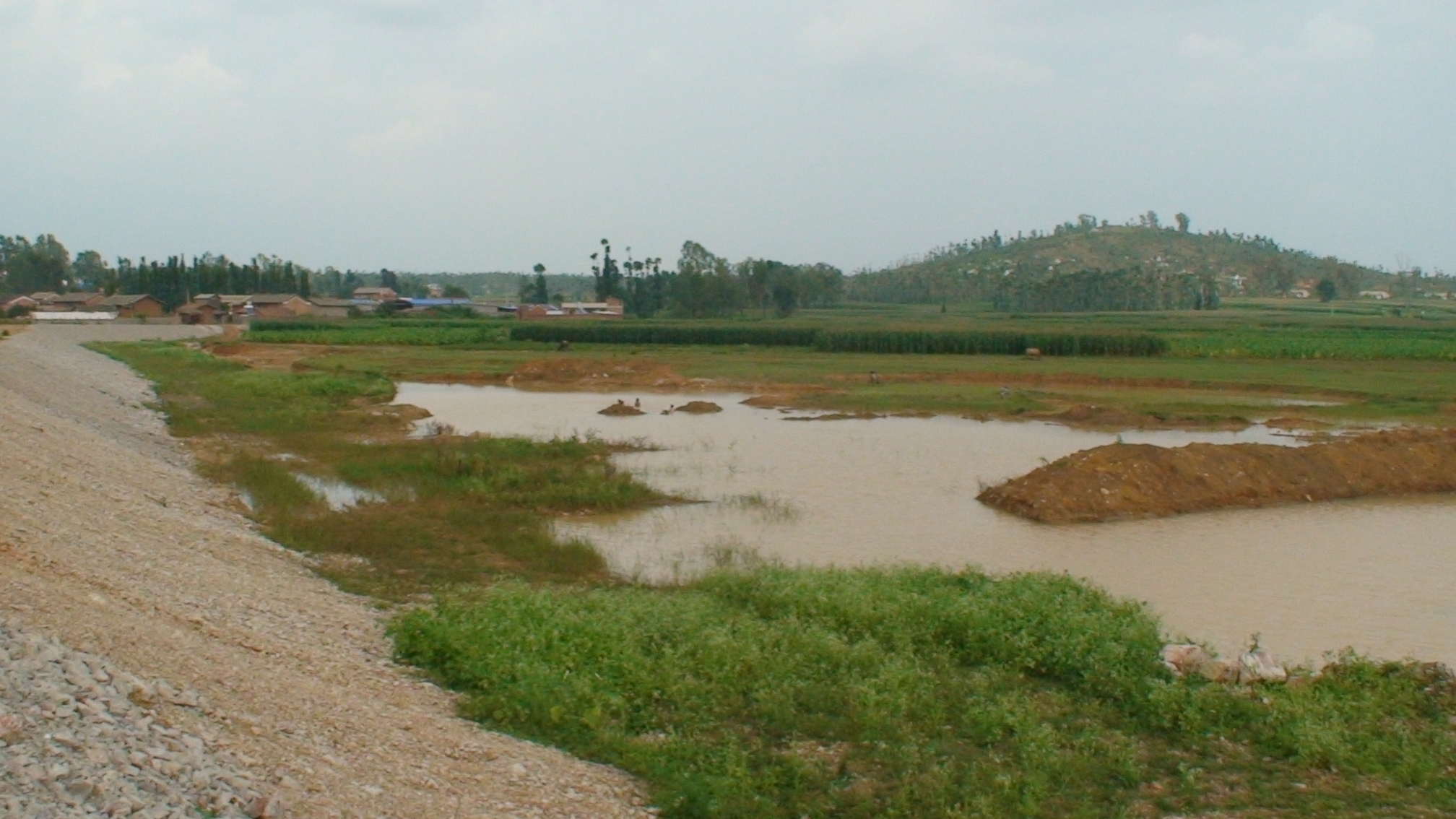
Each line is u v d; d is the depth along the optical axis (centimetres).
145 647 1238
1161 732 1352
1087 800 1162
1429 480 3219
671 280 18300
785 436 4366
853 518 2802
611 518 2800
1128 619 1659
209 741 1018
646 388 6494
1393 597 2078
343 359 8431
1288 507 2984
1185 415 4812
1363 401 5456
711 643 1518
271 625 1569
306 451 3769
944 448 4034
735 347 9531
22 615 1186
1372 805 1162
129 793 842
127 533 1920
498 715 1331
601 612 1661
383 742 1180
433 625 1580
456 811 1038
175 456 3528
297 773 1026
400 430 4466
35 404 3397
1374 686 1456
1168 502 2891
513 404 5697
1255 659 1529
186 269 18025
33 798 780
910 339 8788
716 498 3045
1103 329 11356
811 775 1197
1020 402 5397
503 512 2712
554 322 12181
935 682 1464
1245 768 1253
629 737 1288
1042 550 2456
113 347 9444
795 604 1773
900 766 1235
